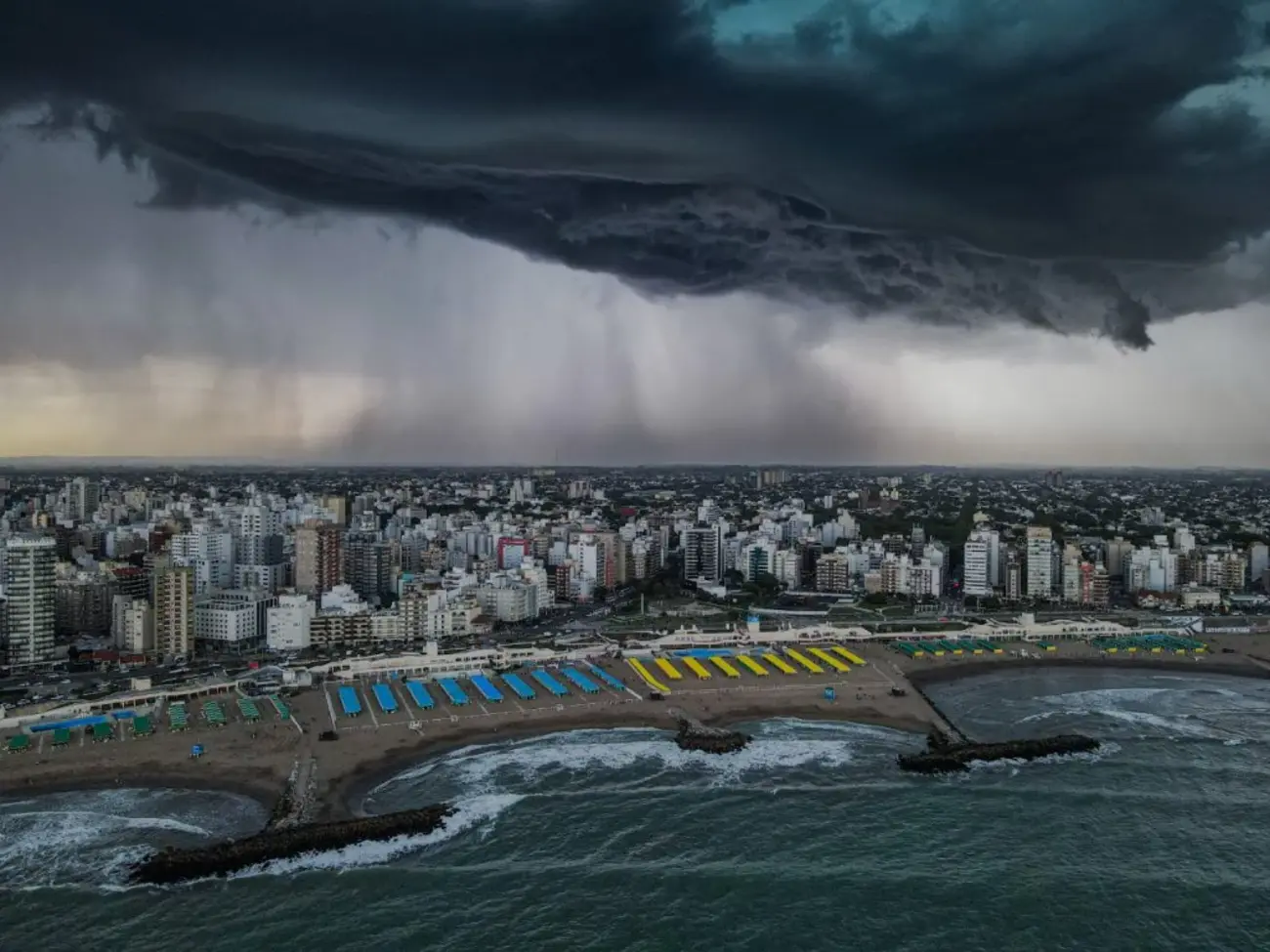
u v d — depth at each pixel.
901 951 153.88
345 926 161.25
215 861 180.12
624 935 158.00
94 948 155.88
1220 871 178.50
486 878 176.75
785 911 165.12
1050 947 154.88
